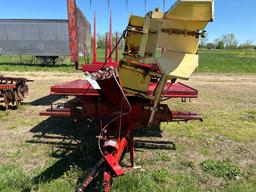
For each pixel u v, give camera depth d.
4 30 23.62
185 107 8.36
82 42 7.34
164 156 4.60
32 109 7.64
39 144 5.01
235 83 15.20
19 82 7.68
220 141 5.41
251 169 4.24
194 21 3.17
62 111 4.73
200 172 4.09
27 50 24.00
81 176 3.74
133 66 3.72
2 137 5.36
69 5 5.07
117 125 4.05
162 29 3.42
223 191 3.58
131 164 4.12
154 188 3.50
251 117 7.27
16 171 3.88
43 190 3.36
